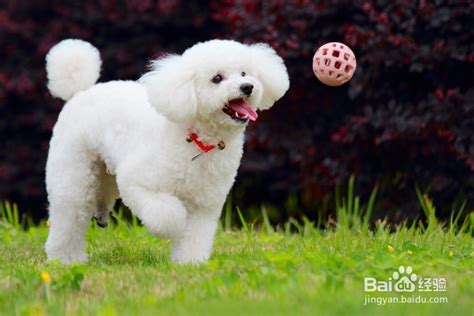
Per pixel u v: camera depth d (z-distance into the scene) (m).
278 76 6.88
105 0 12.47
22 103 12.80
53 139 7.25
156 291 5.50
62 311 5.06
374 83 9.56
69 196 7.04
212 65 6.39
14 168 12.66
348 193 10.28
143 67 12.40
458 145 8.98
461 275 5.99
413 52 9.00
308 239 8.34
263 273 5.72
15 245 8.59
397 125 9.23
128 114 6.73
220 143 6.43
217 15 11.24
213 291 5.40
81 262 7.13
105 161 6.95
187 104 6.30
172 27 12.63
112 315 4.84
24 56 12.70
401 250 6.91
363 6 9.25
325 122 10.32
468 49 8.88
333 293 5.25
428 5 8.91
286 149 10.64
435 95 9.08
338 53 6.73
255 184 12.12
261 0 10.18
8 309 5.21
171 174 6.39
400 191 9.98
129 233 8.88
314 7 9.59
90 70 7.31
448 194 9.75
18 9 12.83
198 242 6.59
